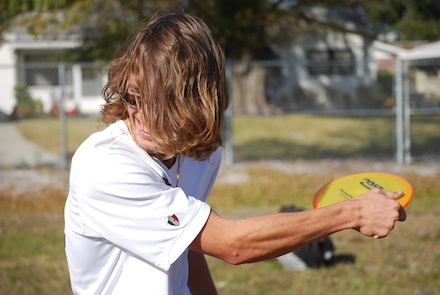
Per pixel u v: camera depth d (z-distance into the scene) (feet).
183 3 61.72
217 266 27.50
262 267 27.22
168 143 6.87
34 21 60.80
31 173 53.83
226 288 24.30
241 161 61.31
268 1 71.61
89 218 7.05
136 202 6.92
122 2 59.67
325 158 64.75
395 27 128.67
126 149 7.19
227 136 58.85
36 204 43.16
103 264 7.41
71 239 7.40
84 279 7.50
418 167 56.49
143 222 6.90
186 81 6.74
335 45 126.52
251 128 93.76
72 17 60.39
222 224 6.95
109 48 64.54
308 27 110.11
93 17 65.21
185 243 6.87
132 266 7.34
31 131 86.84
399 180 8.07
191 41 6.85
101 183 6.90
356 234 33.68
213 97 6.91
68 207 7.46
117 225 6.93
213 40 7.09
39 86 118.73
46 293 24.20
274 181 50.37
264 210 41.65
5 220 38.68
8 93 115.44
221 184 49.01
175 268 7.85
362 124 98.32
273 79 126.82
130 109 7.20
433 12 126.31
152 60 6.84
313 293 23.75
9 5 57.72
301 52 126.52
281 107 126.82
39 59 118.11
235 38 66.03
